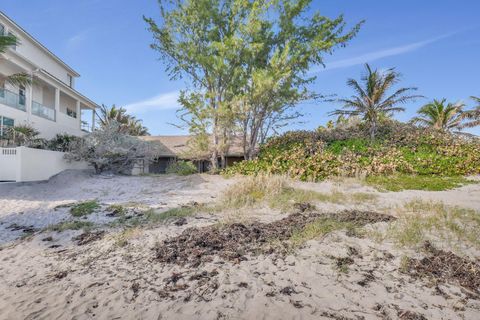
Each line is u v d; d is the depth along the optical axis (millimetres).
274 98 17141
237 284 3900
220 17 18469
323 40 18219
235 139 19281
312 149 18359
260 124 18562
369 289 3703
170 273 4297
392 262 4469
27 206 9539
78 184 14492
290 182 13008
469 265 4285
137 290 3822
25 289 3906
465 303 3354
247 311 3283
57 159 16344
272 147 19875
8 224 7523
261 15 17406
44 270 4539
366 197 9914
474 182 12844
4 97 16359
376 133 21734
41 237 6254
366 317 3119
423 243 5172
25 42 20172
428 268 4219
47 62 22766
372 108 20641
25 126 16250
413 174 14586
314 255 4770
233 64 17984
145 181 15242
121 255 5051
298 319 3109
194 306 3420
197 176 16172
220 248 5168
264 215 7648
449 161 15500
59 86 21547
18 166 13602
